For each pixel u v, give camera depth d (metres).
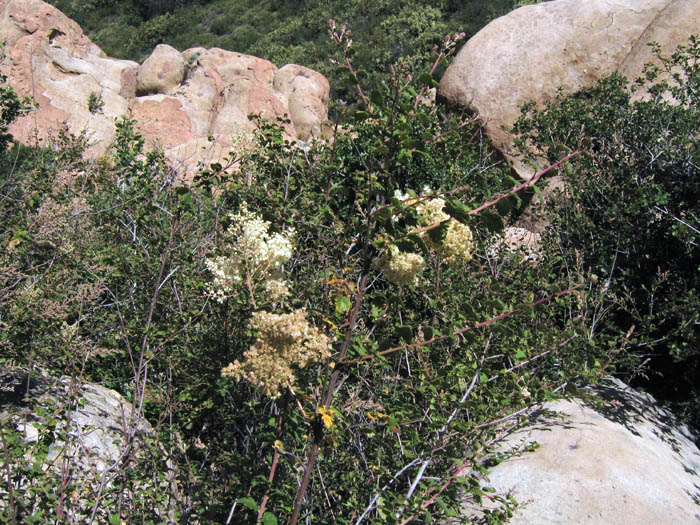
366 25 22.08
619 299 4.87
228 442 2.87
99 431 2.80
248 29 25.77
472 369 2.93
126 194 4.65
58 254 3.41
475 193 4.29
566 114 6.57
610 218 5.52
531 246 5.74
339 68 2.16
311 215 3.29
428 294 3.21
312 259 3.14
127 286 3.69
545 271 4.56
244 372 1.90
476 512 3.10
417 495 2.48
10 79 10.38
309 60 21.53
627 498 3.16
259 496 2.37
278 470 2.47
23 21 10.78
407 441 2.72
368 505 2.49
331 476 2.65
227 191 3.97
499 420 2.85
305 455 2.52
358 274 2.98
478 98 9.64
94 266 3.43
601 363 3.78
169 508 2.52
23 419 2.54
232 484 2.48
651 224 5.51
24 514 2.18
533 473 3.37
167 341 3.22
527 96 9.45
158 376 3.36
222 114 11.27
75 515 2.29
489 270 4.50
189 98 11.38
